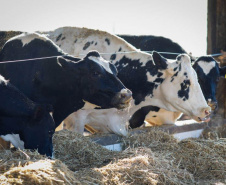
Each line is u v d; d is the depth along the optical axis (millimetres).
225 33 10727
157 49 9719
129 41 10125
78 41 7934
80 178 4777
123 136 7418
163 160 5992
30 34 6879
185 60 7379
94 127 7770
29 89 6578
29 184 3936
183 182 5723
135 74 7582
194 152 6777
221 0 10672
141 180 5238
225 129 9672
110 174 5168
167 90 7430
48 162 4445
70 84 6363
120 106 6074
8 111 5277
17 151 4805
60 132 6441
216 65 8594
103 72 6059
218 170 6383
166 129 8070
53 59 6500
